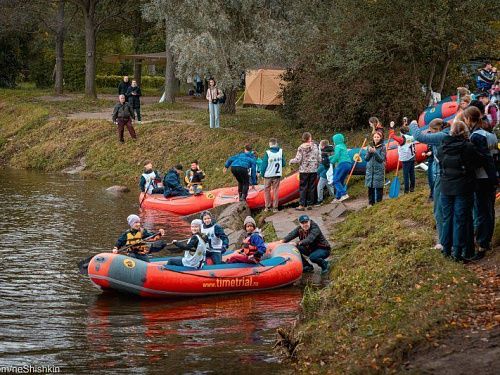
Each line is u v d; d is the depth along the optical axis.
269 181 24.75
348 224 20.95
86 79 54.72
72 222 24.75
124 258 16.39
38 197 30.09
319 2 38.69
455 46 31.67
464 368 9.56
